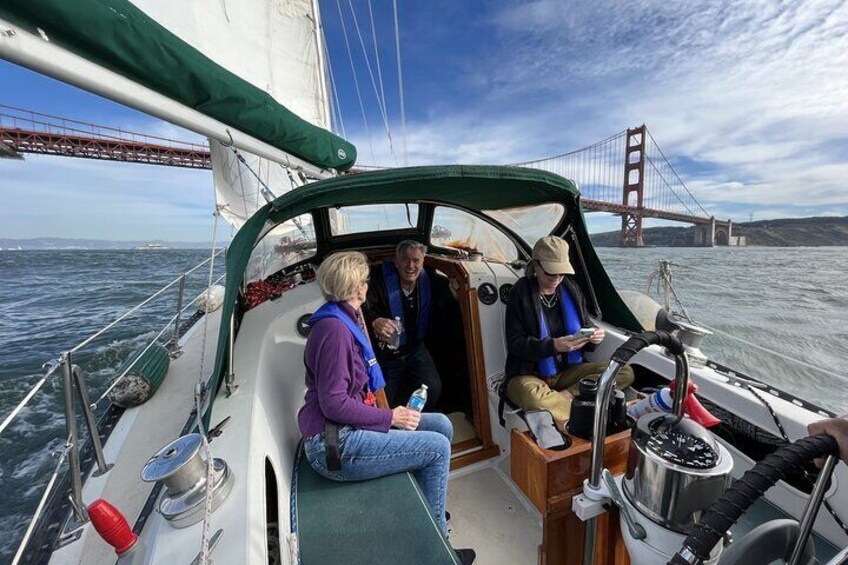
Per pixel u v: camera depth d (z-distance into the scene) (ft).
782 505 4.33
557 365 6.13
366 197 6.10
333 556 3.45
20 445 14.07
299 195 4.71
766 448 4.53
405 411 4.42
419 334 7.21
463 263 7.28
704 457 2.73
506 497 5.71
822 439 2.00
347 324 4.17
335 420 3.96
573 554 4.58
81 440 13.88
